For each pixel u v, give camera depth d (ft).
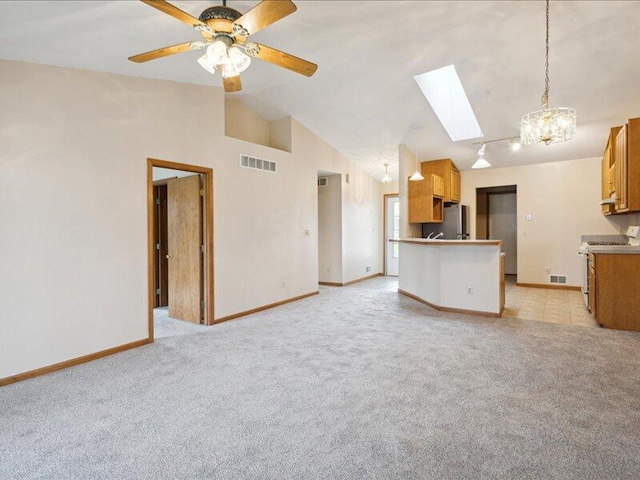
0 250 8.73
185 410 7.45
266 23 6.82
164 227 17.99
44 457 5.94
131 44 8.66
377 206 27.96
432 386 8.41
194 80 12.71
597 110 14.24
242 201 15.44
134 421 7.04
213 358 10.40
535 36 10.21
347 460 5.81
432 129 17.94
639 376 8.78
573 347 10.91
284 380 8.84
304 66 8.51
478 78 12.75
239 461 5.81
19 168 9.02
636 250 12.39
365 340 11.87
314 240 20.22
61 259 9.78
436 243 15.52
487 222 28.43
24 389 8.49
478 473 5.47
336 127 19.06
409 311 15.97
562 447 6.07
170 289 15.35
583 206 20.47
